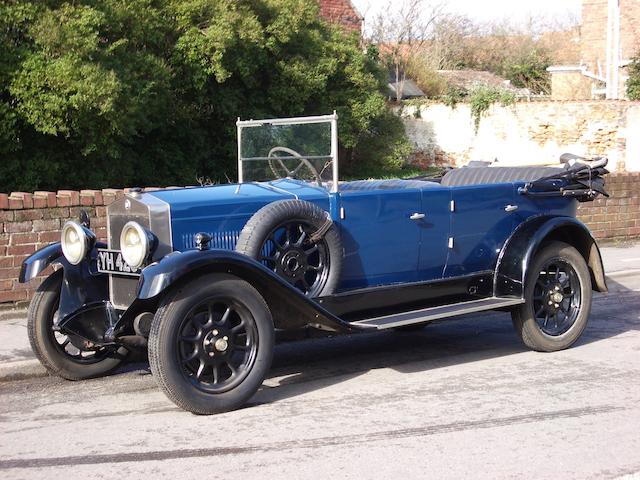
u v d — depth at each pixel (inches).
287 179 262.4
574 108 981.2
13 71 565.3
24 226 336.8
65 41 572.4
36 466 180.5
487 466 176.2
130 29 662.5
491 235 279.6
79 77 570.3
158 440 195.3
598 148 967.6
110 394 239.0
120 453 187.0
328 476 171.0
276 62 820.0
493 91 1060.5
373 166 994.7
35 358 266.8
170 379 204.7
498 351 288.8
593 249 290.8
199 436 197.3
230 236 232.2
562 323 288.0
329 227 237.9
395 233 257.6
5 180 619.5
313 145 252.8
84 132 614.2
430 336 317.4
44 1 593.0
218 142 825.5
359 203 250.2
